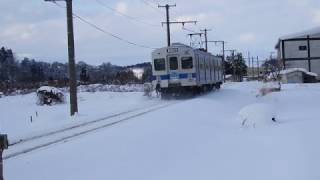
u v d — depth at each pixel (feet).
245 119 60.59
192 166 36.55
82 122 72.54
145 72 232.94
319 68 296.51
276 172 32.96
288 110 81.00
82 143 49.49
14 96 160.15
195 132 55.36
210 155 40.63
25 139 56.13
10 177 35.65
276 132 51.34
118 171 35.55
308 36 296.51
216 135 52.70
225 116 76.48
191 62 121.19
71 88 89.40
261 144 44.57
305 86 168.66
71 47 90.12
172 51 121.90
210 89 152.87
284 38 299.17
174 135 52.65
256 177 32.14
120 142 48.55
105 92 162.40
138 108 95.71
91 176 34.35
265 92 123.75
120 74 242.78
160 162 38.32
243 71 439.22
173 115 74.74
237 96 125.18
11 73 307.58
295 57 298.15
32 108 117.60
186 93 125.49
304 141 43.37
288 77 249.34
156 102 113.91
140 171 35.35
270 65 306.96
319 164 34.24
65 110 106.83
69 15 90.79
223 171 34.50
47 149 47.47
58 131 62.49
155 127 59.72
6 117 97.25
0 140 25.04
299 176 31.40
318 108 84.58
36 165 39.52
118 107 104.42
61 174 35.58
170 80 122.21
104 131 58.59
